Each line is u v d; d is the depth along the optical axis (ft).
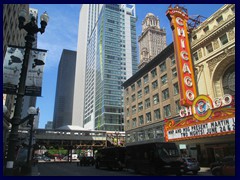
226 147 93.66
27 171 56.03
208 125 78.13
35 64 40.75
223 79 101.50
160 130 140.77
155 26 540.52
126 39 427.74
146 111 160.97
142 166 67.05
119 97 370.73
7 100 120.16
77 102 560.20
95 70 431.43
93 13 531.91
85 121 460.55
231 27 96.02
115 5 449.06
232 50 94.22
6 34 90.43
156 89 151.43
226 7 101.50
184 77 107.34
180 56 111.14
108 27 418.92
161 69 149.38
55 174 65.46
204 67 109.29
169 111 134.72
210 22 110.73
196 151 110.63
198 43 113.70
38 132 186.50
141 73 174.40
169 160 60.49
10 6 94.48
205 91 106.01
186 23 122.62
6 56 39.06
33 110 56.75
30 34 39.55
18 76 38.50
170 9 120.88
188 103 103.24
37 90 39.32
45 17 40.68
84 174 66.08
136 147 72.43
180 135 90.79
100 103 372.99
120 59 403.13
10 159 32.76
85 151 347.15
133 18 463.01
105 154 93.86
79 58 601.62
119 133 206.90
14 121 34.55
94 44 466.29
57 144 194.39
